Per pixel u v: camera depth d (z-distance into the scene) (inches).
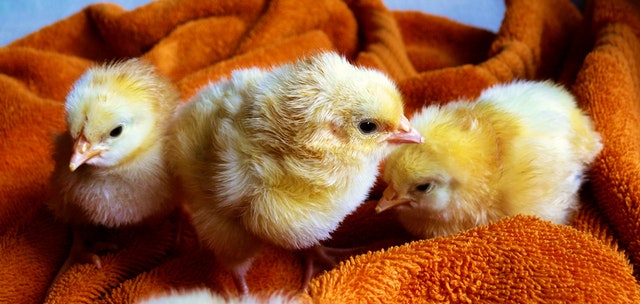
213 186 9.9
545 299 9.4
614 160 11.6
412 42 16.2
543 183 11.0
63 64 14.7
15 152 13.0
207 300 8.3
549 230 10.1
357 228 11.9
